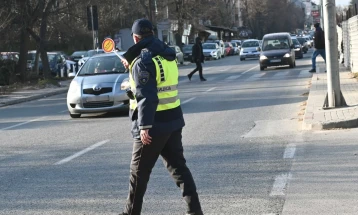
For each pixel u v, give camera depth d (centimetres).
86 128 4238
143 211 2002
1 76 9712
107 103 4750
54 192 2341
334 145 3022
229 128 3834
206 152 3034
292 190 2194
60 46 16812
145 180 1750
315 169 2516
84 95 4769
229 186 2300
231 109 4875
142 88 1630
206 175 2511
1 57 9850
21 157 3180
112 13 14375
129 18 16238
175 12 17962
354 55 7075
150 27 1716
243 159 2812
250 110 4731
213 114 4606
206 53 17312
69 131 4131
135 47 1684
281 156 2833
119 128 4125
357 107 3959
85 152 3225
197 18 18800
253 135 3500
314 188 2205
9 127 4606
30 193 2342
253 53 15162
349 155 2756
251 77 8525
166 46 1736
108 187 2381
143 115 1627
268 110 4659
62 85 9600
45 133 4106
